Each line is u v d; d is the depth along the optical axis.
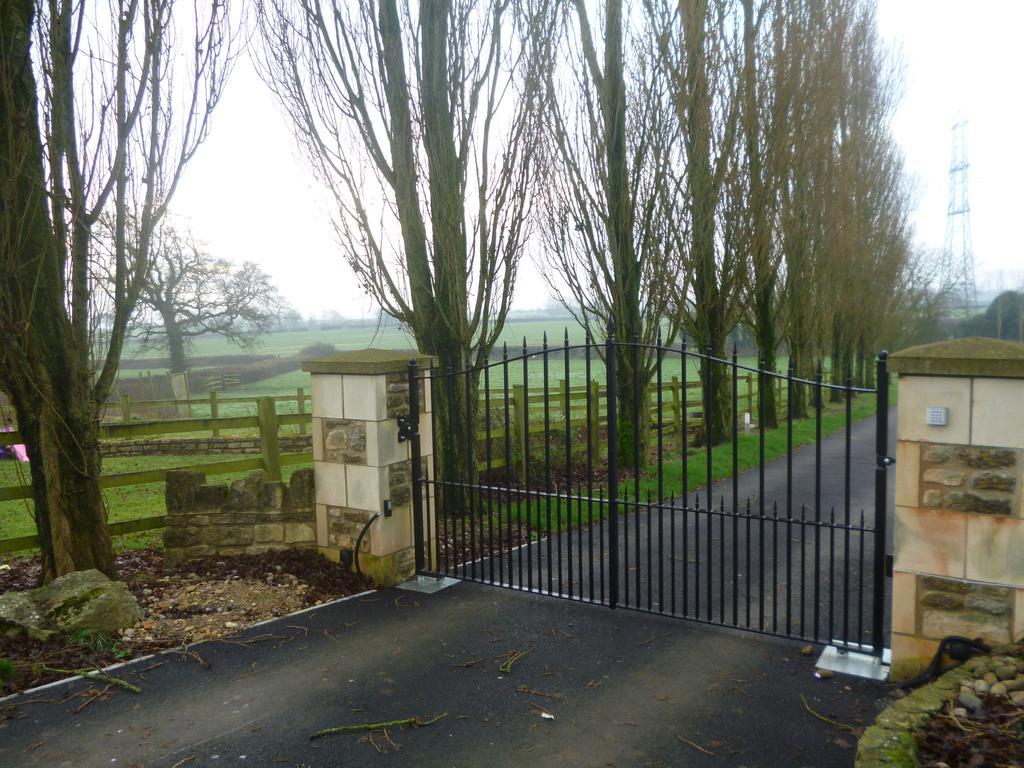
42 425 5.59
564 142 10.98
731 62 12.29
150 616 5.36
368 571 6.19
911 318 33.91
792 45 13.25
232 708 4.09
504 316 8.85
